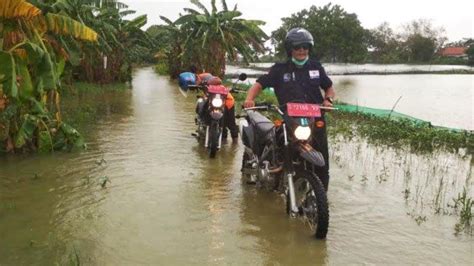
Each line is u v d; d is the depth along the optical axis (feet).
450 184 20.83
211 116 24.49
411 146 28.27
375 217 16.83
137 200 17.99
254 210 17.29
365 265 13.20
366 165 23.85
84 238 14.53
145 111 41.29
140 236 14.75
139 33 76.38
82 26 25.63
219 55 78.38
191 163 23.66
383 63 288.71
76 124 33.73
